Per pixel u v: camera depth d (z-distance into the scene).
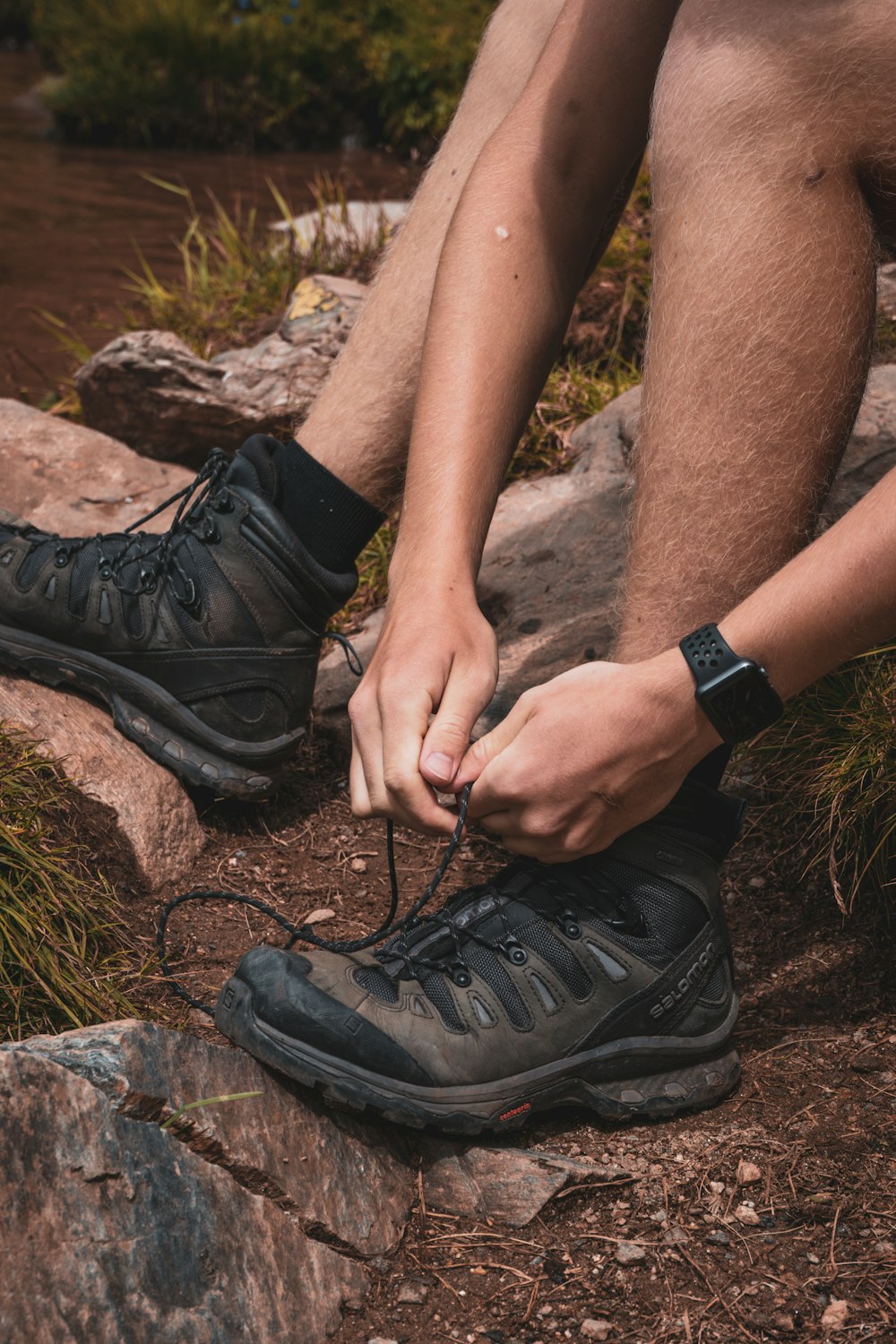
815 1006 1.33
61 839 1.48
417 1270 1.03
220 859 1.64
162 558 1.66
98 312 4.51
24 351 4.08
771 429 1.06
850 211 1.04
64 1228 0.83
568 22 1.34
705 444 1.07
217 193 7.18
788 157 1.02
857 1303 0.97
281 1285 0.95
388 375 1.61
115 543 1.70
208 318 3.36
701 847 1.18
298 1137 1.05
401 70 9.49
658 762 1.02
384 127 9.75
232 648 1.64
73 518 2.30
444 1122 1.09
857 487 1.90
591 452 2.32
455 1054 1.09
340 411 1.63
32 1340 0.78
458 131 1.65
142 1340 0.83
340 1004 1.08
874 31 0.98
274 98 9.55
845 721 1.52
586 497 2.19
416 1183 1.12
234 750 1.66
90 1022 1.25
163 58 9.57
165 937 1.44
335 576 1.65
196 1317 0.87
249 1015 1.06
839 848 1.49
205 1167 0.95
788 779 1.58
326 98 9.75
